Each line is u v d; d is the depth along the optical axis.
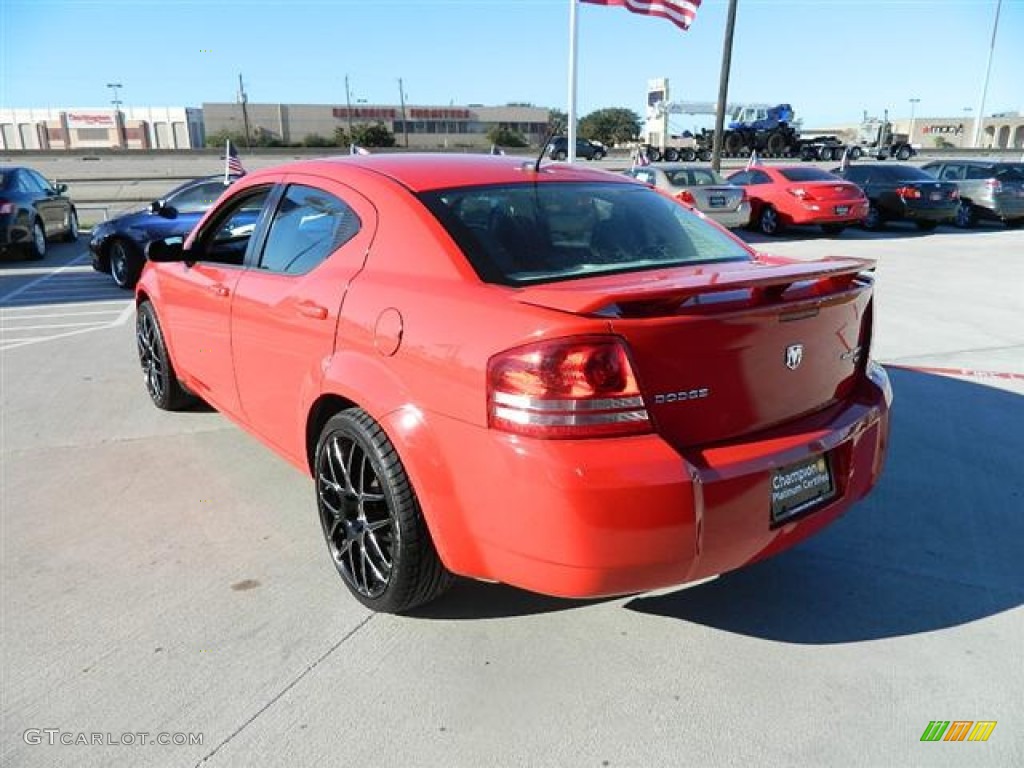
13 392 5.78
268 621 2.99
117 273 10.58
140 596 3.15
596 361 2.22
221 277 3.92
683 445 2.40
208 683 2.64
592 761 2.31
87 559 3.43
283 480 4.22
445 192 3.03
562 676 2.68
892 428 4.91
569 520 2.23
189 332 4.36
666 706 2.53
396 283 2.81
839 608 3.07
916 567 3.35
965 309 8.73
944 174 19.98
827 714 2.49
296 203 3.54
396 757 2.33
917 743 2.37
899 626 2.95
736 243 3.44
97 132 109.06
